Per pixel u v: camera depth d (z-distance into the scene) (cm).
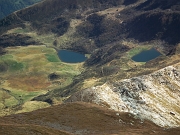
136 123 10731
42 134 7038
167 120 12688
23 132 6844
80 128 9269
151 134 8975
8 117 9644
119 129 9525
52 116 10156
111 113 11100
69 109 11125
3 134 6438
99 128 9438
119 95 13938
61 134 7600
